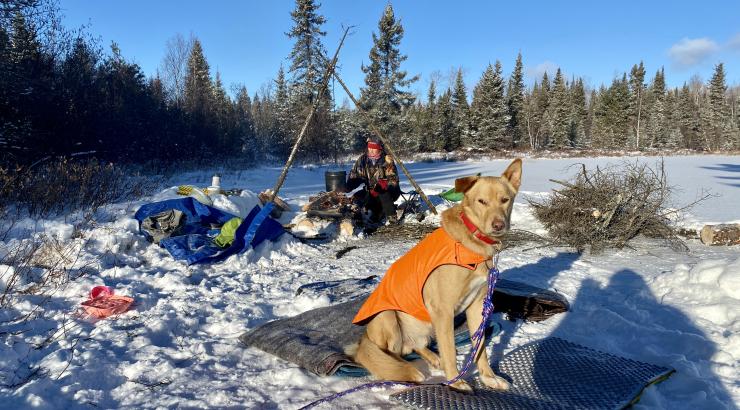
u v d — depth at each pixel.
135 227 7.46
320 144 32.78
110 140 18.97
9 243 6.16
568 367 3.42
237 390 3.22
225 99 36.50
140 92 22.14
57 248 6.03
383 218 9.70
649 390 3.11
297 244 7.80
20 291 4.81
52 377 3.23
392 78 39.56
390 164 9.47
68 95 16.55
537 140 54.38
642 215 7.79
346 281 5.67
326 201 9.48
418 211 9.86
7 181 7.93
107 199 9.24
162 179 15.11
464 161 37.81
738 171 23.00
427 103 50.84
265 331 4.01
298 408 3.02
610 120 59.00
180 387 3.25
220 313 4.67
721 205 11.39
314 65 33.59
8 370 3.32
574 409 2.79
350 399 3.12
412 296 3.39
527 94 60.81
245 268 6.52
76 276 5.42
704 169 24.61
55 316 4.36
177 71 38.78
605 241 7.68
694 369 3.38
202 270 6.26
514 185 3.48
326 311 4.32
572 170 24.17
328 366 3.28
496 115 47.44
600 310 4.54
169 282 5.53
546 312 4.71
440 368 3.57
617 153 45.62
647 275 5.95
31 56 15.36
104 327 4.15
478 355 3.31
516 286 4.96
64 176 9.13
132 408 2.98
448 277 3.23
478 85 48.91
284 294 5.40
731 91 69.19
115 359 3.60
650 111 58.28
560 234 7.76
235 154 29.59
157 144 22.08
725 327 4.16
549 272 6.21
